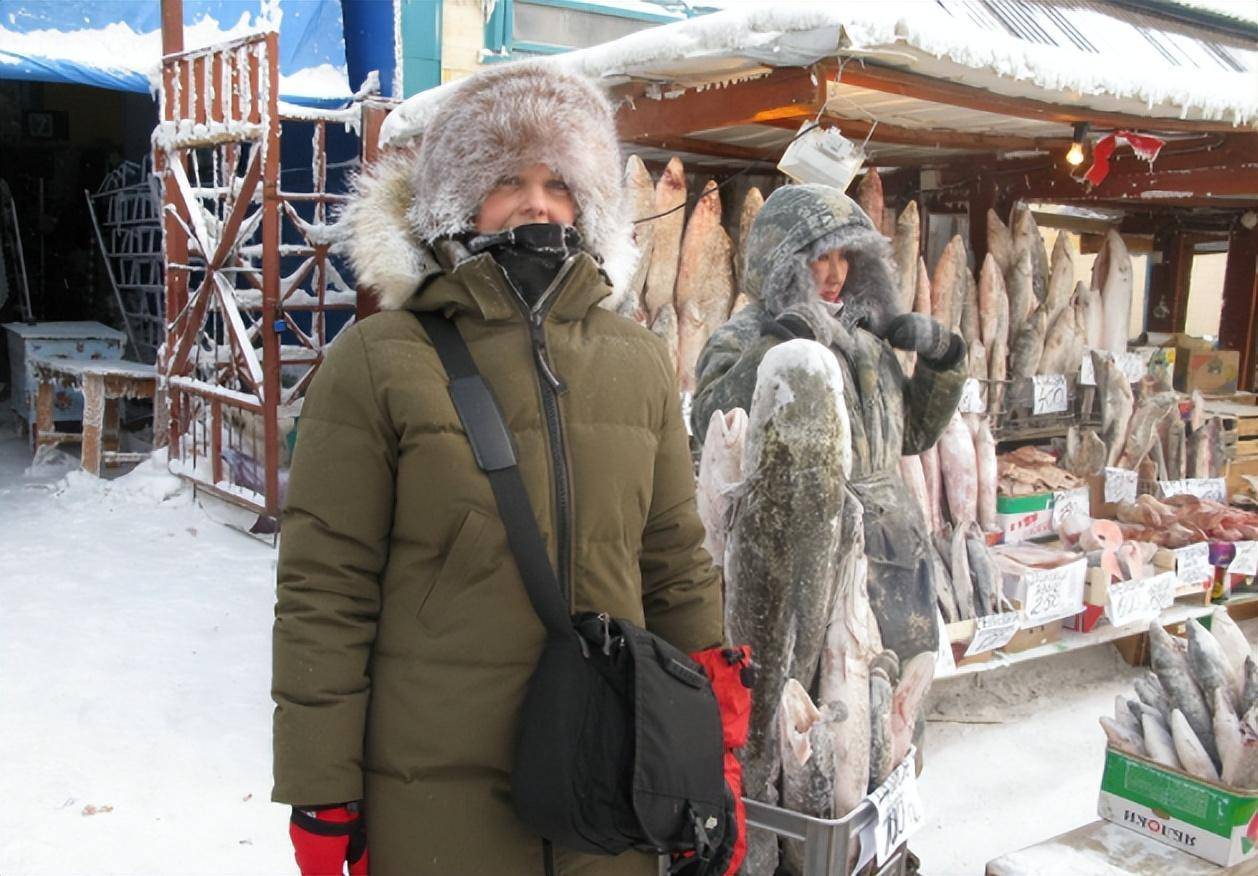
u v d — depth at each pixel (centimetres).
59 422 777
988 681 388
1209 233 582
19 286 1101
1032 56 282
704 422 229
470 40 738
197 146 575
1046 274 431
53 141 1110
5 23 646
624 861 140
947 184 468
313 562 128
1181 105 325
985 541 374
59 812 260
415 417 127
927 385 244
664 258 358
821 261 230
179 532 535
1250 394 538
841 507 190
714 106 304
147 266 971
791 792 189
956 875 264
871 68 271
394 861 130
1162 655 240
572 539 131
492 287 132
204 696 336
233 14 708
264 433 537
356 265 141
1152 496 436
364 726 130
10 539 506
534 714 126
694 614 152
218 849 248
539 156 136
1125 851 223
